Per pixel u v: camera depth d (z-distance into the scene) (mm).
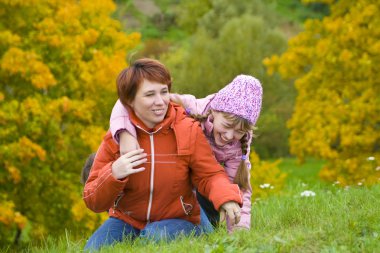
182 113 5645
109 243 5730
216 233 5301
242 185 5781
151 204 5629
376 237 4812
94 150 19328
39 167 19250
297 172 39844
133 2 84750
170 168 5512
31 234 18922
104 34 21750
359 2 23375
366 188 7926
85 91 20000
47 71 18344
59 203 19547
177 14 80688
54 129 19094
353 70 23250
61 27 20141
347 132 22734
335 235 4855
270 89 43031
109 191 5328
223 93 5434
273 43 46531
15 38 18609
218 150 5711
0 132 17922
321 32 25344
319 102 24109
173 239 5453
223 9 60656
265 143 43688
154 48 63656
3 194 18219
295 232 5020
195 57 42219
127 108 5512
